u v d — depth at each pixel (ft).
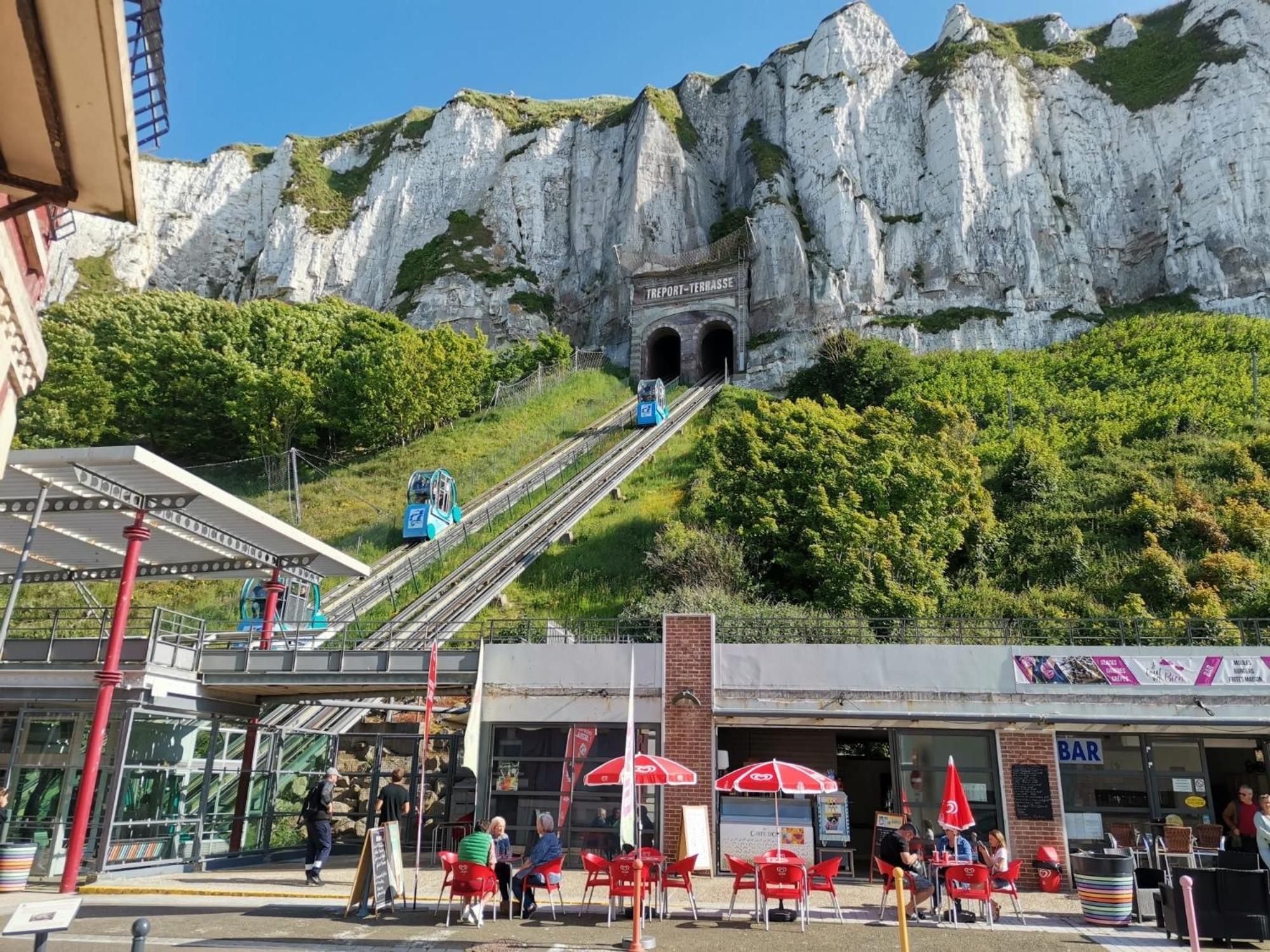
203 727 64.90
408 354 195.52
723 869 56.34
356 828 79.87
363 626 102.37
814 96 286.46
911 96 279.49
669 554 107.24
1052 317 225.76
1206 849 50.75
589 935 37.99
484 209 314.96
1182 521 106.52
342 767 83.51
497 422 204.03
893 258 248.93
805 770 44.32
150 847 57.52
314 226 315.99
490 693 61.77
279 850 67.82
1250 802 49.21
